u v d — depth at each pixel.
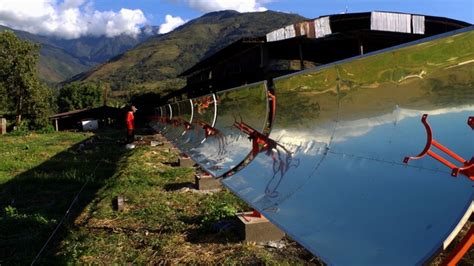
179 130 16.86
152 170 12.85
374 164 3.64
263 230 6.11
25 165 15.16
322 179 4.30
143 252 5.96
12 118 46.28
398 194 3.19
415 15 18.36
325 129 4.63
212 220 6.95
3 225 7.30
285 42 20.66
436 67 2.99
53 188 10.88
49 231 6.99
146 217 7.67
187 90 35.25
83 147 21.56
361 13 18.05
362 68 3.84
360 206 3.51
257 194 5.25
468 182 2.60
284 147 5.54
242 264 5.32
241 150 7.46
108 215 7.91
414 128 3.27
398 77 3.40
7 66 44.25
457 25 19.06
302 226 3.92
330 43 22.00
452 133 2.90
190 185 10.28
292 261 5.31
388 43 21.88
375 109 3.74
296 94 5.26
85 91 83.50
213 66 31.33
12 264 5.70
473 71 2.69
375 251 2.98
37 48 46.72
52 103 78.81
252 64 21.88
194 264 5.46
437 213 2.70
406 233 2.85
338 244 3.33
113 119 52.03
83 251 6.04
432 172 2.95
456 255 2.44
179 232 6.75
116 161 15.38
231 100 8.40
